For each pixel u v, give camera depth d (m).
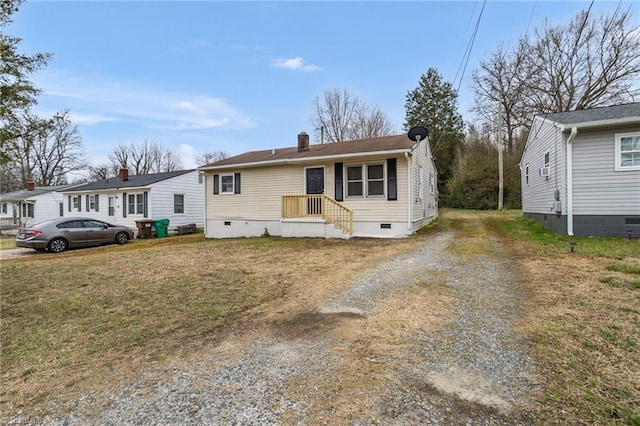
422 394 2.39
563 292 4.63
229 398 2.47
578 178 9.63
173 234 19.84
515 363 2.79
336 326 3.79
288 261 8.10
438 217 18.89
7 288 6.41
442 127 31.58
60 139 39.31
